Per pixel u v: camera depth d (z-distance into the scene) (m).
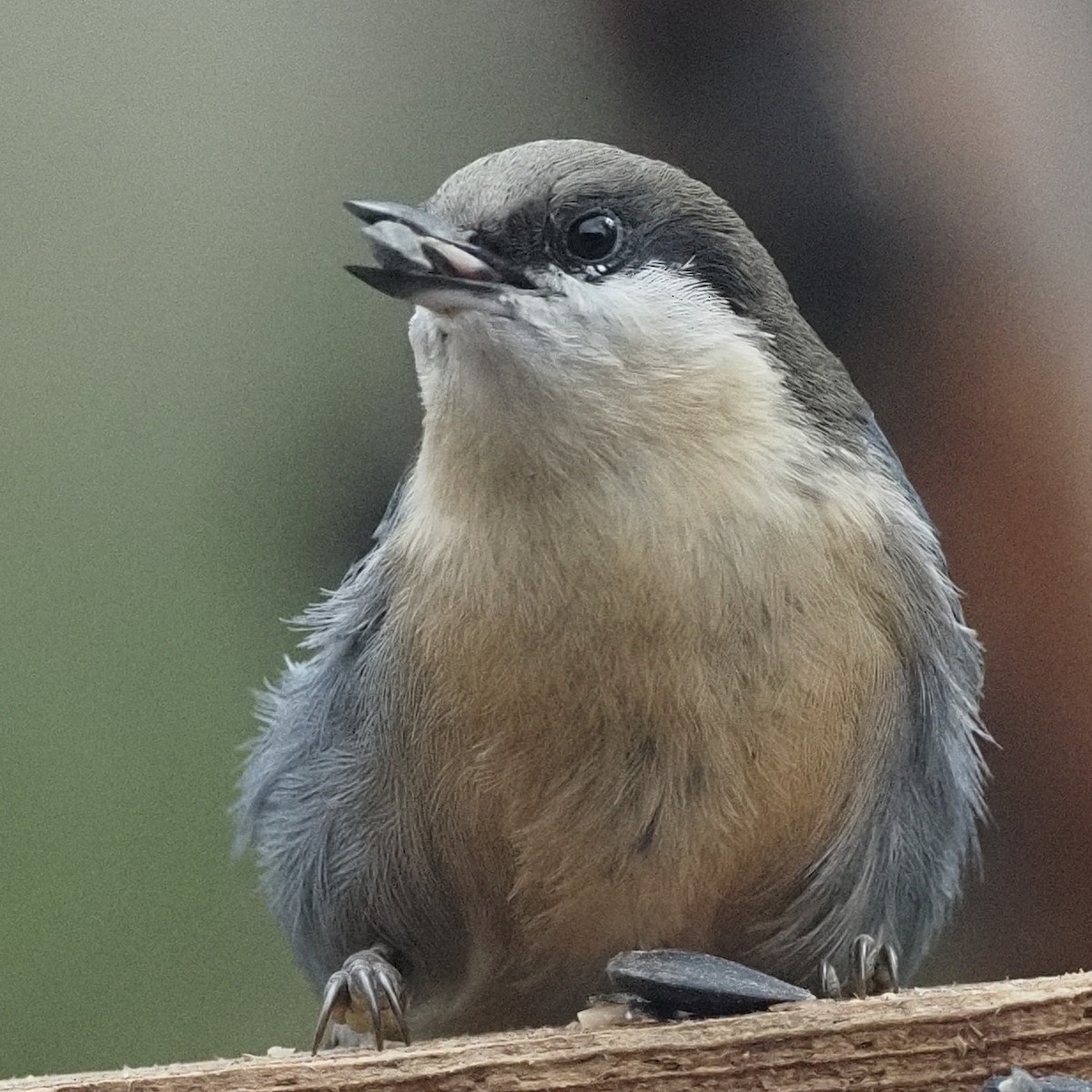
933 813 1.53
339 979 1.52
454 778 1.52
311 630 1.53
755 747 1.52
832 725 1.52
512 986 1.53
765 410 1.52
